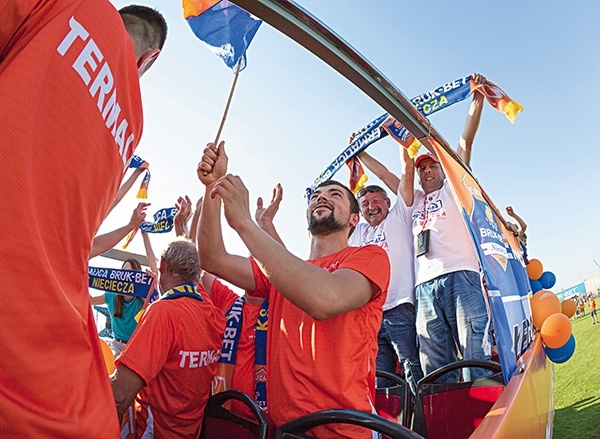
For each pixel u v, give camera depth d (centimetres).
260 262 145
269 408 164
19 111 62
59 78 68
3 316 60
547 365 340
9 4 67
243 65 160
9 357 62
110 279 303
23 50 65
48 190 67
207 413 187
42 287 65
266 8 112
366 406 152
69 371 73
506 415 158
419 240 321
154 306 183
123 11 113
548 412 290
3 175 60
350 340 155
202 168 181
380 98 154
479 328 287
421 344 306
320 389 151
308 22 120
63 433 69
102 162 80
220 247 187
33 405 66
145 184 332
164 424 181
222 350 230
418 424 219
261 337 224
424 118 181
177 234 289
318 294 141
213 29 153
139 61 111
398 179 412
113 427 84
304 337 158
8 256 60
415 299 331
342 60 132
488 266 210
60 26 70
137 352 165
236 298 268
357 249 175
